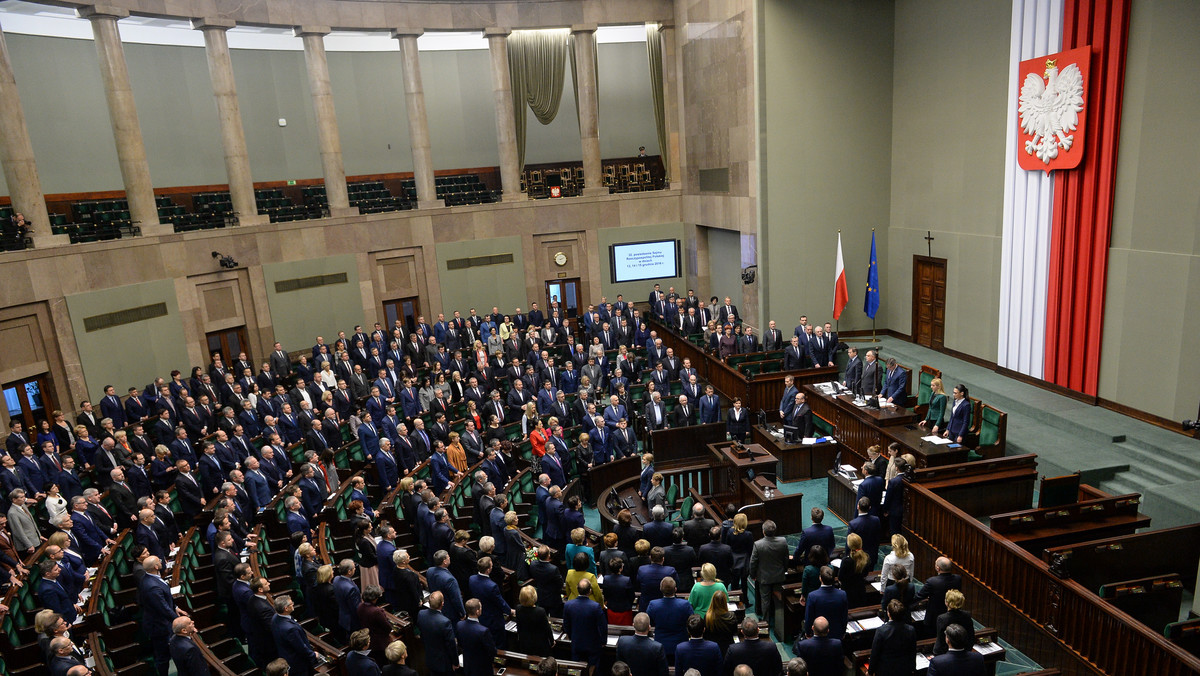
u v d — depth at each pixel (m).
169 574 9.40
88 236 16.52
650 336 19.08
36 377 14.90
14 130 14.59
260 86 23.53
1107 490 10.73
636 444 14.49
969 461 11.35
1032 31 13.41
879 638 6.45
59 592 7.80
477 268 23.06
